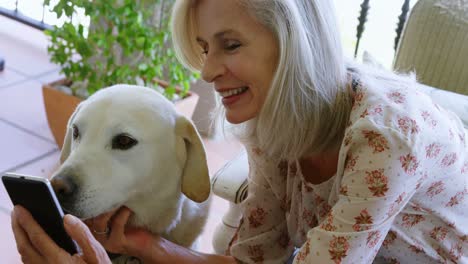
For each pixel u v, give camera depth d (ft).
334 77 4.41
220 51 4.38
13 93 11.03
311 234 4.36
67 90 9.27
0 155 9.12
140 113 4.67
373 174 3.97
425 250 4.74
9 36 13.28
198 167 4.91
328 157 4.74
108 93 4.78
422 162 4.03
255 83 4.39
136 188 4.74
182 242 5.45
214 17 4.23
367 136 4.03
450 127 4.35
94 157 4.53
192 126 4.88
